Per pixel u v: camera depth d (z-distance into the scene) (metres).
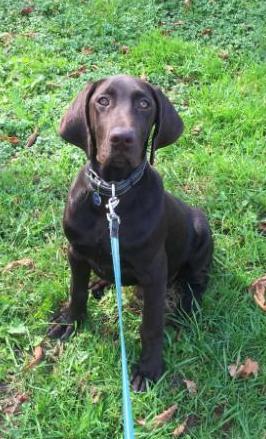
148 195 1.17
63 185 1.68
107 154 1.07
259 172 1.74
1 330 1.33
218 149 1.82
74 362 1.28
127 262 1.20
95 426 1.18
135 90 1.10
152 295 1.23
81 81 2.06
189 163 1.76
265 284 1.45
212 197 1.67
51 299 1.40
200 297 1.43
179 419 1.20
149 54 2.18
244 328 1.36
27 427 1.18
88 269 1.29
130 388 1.25
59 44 2.25
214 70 2.11
